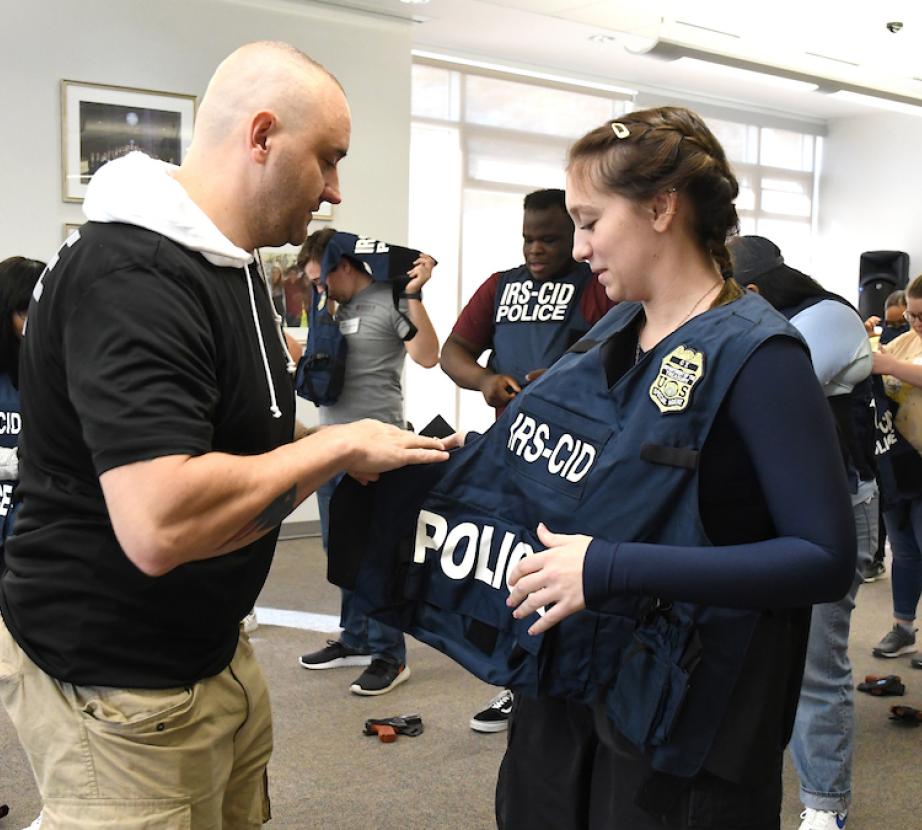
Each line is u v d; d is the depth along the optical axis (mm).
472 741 2979
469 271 8141
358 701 3295
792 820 2508
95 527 1225
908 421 3326
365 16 6242
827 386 2279
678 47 6371
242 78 1261
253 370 1296
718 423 1122
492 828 2436
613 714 1194
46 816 1311
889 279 9625
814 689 2285
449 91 7809
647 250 1178
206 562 1273
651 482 1143
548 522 1231
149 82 5500
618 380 1228
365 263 3406
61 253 1210
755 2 6293
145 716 1252
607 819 1244
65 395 1189
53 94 5230
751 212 10242
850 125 10484
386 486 1380
